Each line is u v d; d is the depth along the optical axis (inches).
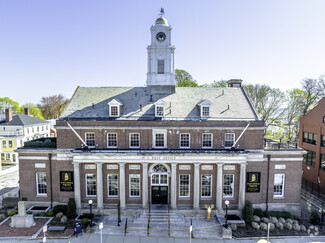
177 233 1013.2
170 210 1146.7
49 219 1120.2
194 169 1151.6
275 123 2888.8
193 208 1156.5
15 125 2466.8
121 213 1158.3
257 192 1195.9
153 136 1181.1
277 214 1157.7
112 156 1130.7
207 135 1195.3
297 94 2413.9
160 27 1355.8
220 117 1202.0
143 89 1397.6
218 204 1151.6
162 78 1366.9
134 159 1134.4
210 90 1384.1
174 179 1139.9
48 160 1216.2
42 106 4333.2
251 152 1176.2
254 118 1203.2
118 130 1185.4
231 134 1195.9
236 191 1192.2
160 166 1198.3
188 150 1152.2
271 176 1209.4
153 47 1355.8
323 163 1498.5
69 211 1114.1
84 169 1181.1
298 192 1221.7
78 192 1154.7
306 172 1664.6
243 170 1146.0
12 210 1202.6
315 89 2300.7
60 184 1194.0
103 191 1194.6
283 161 1206.3
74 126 1176.8
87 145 1199.6
